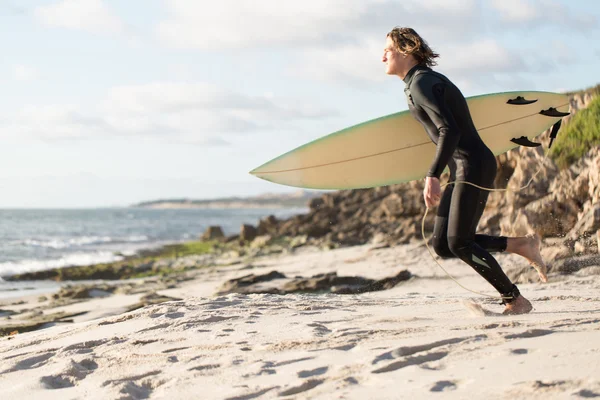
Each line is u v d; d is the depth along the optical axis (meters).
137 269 18.88
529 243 3.84
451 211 3.68
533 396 2.01
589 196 9.22
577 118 11.50
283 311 4.62
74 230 56.50
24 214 119.88
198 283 12.74
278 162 4.82
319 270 12.32
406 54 3.73
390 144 4.58
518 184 11.51
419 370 2.44
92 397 2.53
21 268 20.25
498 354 2.55
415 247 12.75
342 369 2.58
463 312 3.98
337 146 4.71
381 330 3.29
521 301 3.74
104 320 4.68
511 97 4.54
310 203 31.95
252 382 2.54
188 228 64.12
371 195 28.80
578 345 2.56
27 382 2.86
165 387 2.60
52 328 4.99
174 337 3.69
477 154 3.62
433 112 3.56
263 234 30.75
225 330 3.81
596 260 7.51
